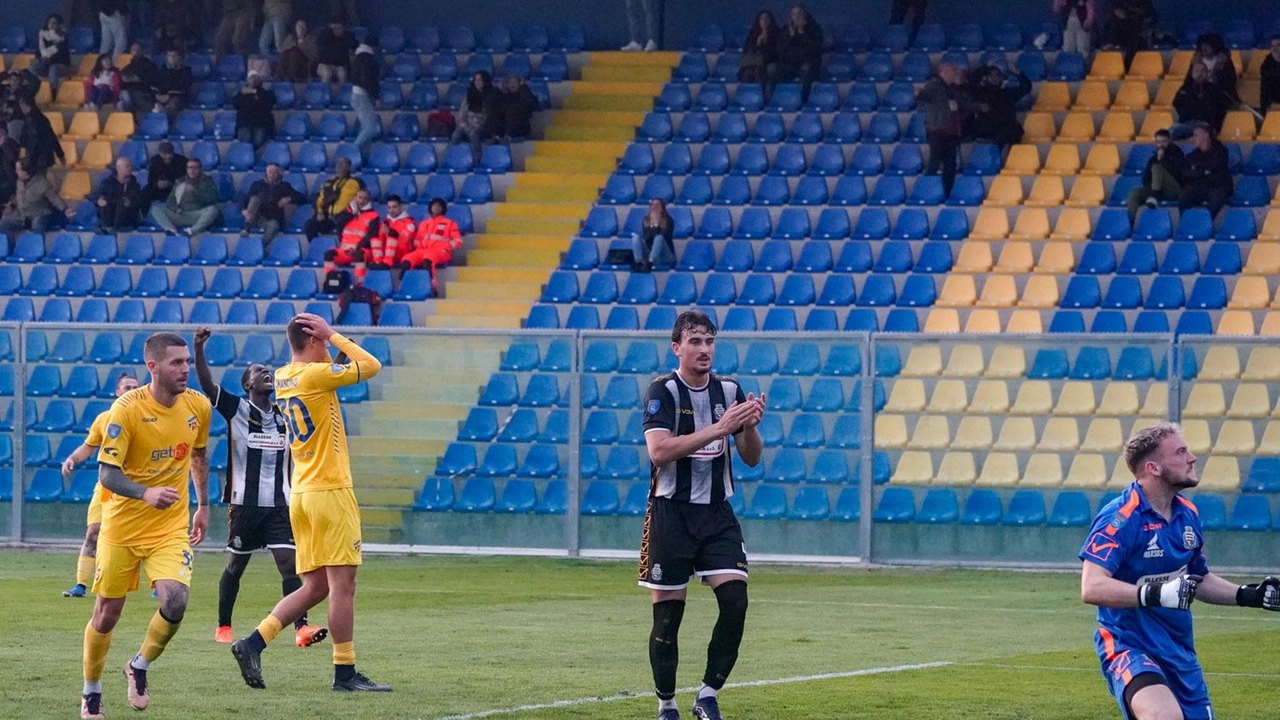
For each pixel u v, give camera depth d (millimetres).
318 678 24922
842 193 64062
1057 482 44875
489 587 39656
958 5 73312
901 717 21719
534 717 21375
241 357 50781
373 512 49562
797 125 67938
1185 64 67062
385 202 68000
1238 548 43500
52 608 34188
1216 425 43906
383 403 49750
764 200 64812
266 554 48844
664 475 20203
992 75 64188
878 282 58812
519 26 78750
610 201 66250
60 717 21297
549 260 63875
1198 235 57750
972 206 61969
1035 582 42000
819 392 46656
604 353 48062
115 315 64625
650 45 75250
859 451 46250
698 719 20203
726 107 70312
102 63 75562
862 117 68562
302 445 23359
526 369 48844
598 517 47906
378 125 71188
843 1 74562
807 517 46469
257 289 64938
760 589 40219
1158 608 15891
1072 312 55406
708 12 76125
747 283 60062
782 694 23672
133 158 72875
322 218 66250
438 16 79688
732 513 20438
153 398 21266
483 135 69750
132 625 31422
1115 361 44812
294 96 75188
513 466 48656
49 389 51000
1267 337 43562
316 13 80438
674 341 20391
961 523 45469
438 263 63438
